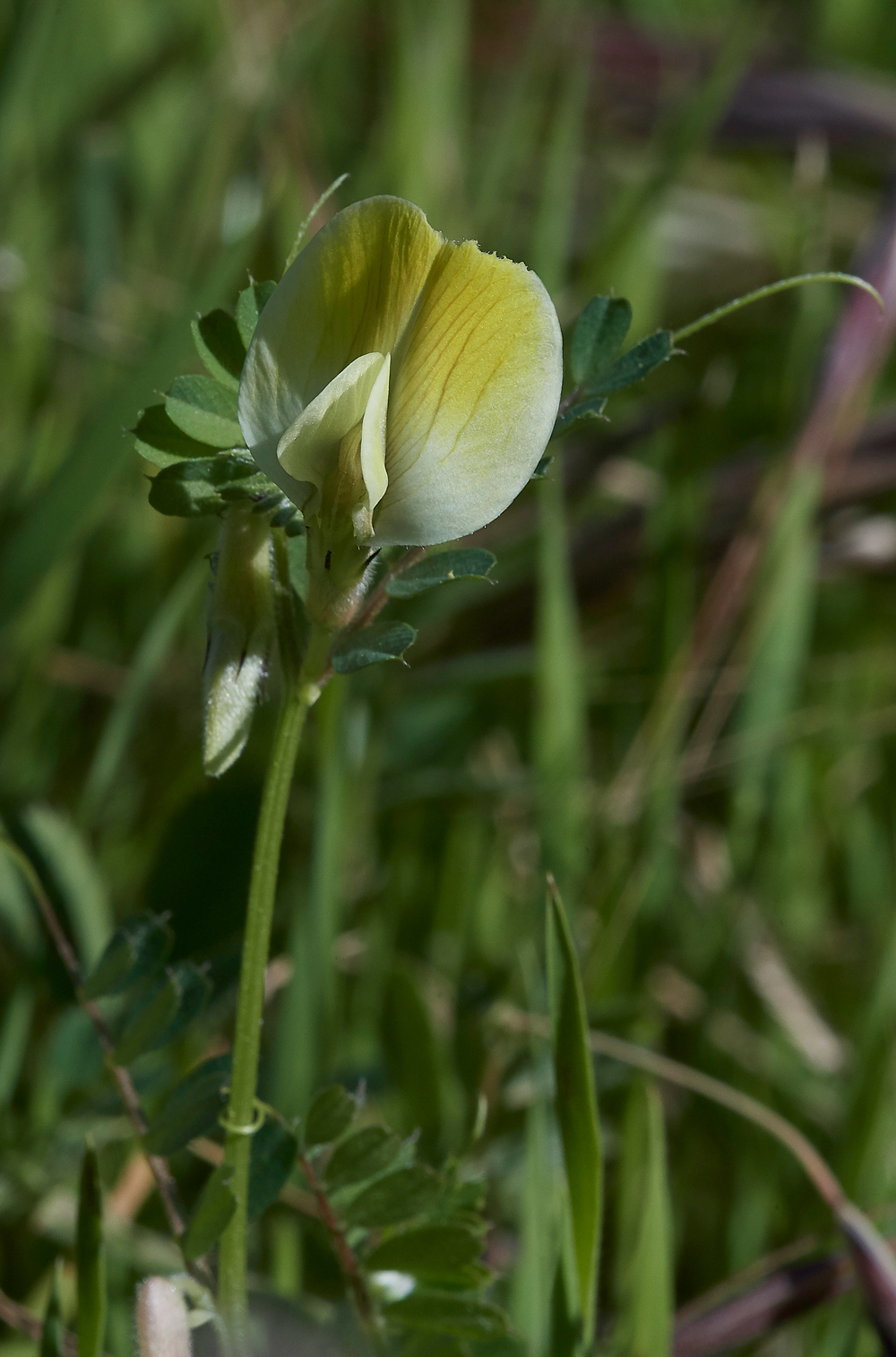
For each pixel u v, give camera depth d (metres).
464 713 0.55
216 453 0.28
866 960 0.53
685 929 0.52
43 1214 0.35
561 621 0.45
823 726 0.55
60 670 0.51
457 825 0.49
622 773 0.50
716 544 0.58
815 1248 0.35
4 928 0.35
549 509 0.44
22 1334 0.34
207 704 0.28
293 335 0.27
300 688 0.28
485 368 0.27
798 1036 0.47
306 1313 0.33
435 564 0.28
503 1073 0.41
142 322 0.61
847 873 0.57
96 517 0.46
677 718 0.51
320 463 0.27
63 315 0.60
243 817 0.42
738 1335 0.34
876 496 0.58
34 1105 0.38
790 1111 0.46
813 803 0.57
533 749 0.52
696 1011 0.47
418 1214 0.30
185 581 0.45
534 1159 0.34
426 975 0.44
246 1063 0.29
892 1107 0.41
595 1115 0.31
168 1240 0.36
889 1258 0.34
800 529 0.52
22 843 0.36
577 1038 0.31
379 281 0.27
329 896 0.37
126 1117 0.36
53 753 0.51
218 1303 0.30
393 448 0.27
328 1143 0.30
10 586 0.45
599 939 0.46
